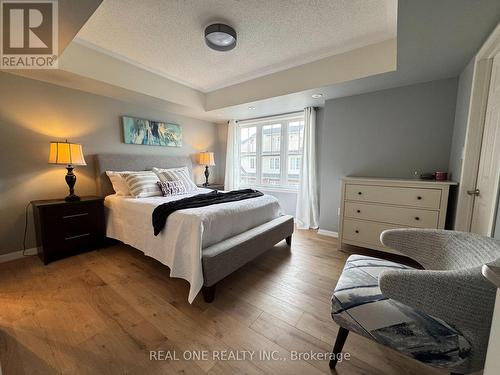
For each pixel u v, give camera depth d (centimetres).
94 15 186
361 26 201
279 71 292
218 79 326
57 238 230
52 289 184
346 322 102
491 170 152
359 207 253
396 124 267
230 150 461
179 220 183
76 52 228
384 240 137
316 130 366
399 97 263
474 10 129
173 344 131
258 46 235
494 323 53
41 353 123
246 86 328
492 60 167
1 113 226
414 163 260
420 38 160
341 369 117
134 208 231
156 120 366
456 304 80
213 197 251
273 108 365
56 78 242
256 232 219
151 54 253
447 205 207
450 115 236
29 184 246
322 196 335
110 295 177
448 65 204
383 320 94
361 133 292
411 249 130
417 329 88
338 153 313
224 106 356
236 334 139
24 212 244
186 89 346
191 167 418
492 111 160
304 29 205
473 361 81
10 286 188
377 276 117
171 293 180
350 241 262
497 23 141
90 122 288
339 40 224
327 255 259
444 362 85
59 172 266
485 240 104
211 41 210
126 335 137
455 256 112
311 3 172
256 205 243
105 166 290
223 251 175
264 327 145
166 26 202
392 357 124
